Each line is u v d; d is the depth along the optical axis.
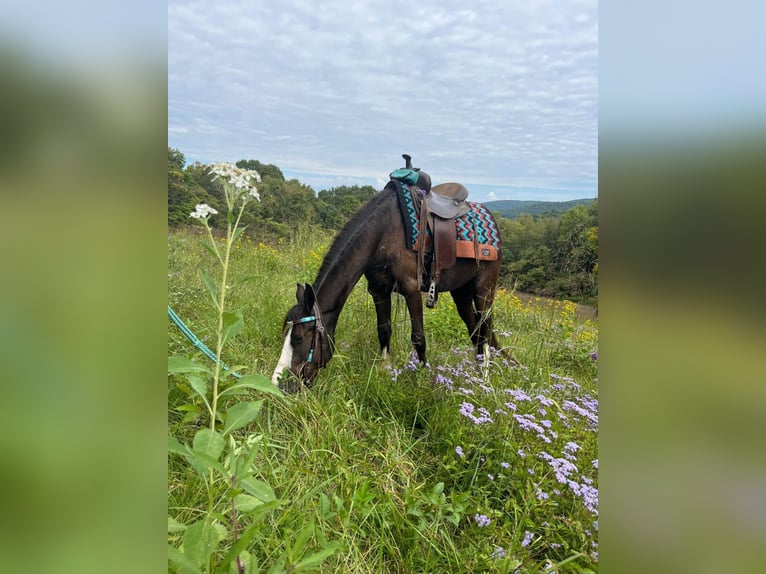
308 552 1.44
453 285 3.58
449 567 1.56
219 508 1.41
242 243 6.03
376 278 3.20
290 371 2.53
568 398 2.86
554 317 4.47
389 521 1.72
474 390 2.72
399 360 3.33
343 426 2.28
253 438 1.42
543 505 1.77
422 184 3.37
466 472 2.04
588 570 1.41
